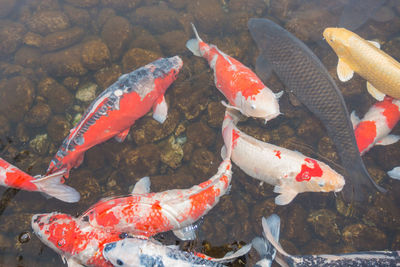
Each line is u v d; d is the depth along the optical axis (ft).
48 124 5.40
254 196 5.14
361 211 5.07
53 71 5.60
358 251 4.92
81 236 4.66
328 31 5.43
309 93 5.24
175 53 5.67
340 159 5.19
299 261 4.71
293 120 5.45
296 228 5.00
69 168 5.08
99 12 6.15
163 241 4.77
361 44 5.24
